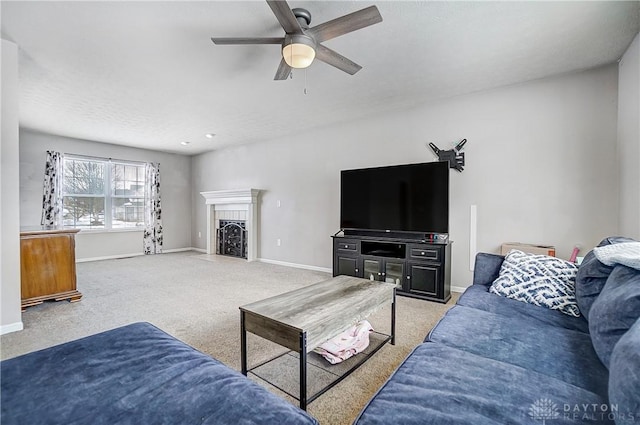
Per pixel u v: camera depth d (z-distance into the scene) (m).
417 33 2.42
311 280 4.48
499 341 1.46
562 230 3.21
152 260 6.16
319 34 2.02
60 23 2.28
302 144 5.42
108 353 1.30
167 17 2.21
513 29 2.37
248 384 1.12
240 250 6.55
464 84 3.42
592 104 3.05
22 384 1.07
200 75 3.15
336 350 2.04
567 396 1.02
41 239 3.25
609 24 2.30
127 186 6.70
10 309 2.60
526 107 3.37
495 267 2.49
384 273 3.85
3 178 2.55
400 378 1.17
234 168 6.70
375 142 4.50
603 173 3.01
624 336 0.93
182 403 0.99
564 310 1.86
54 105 4.02
